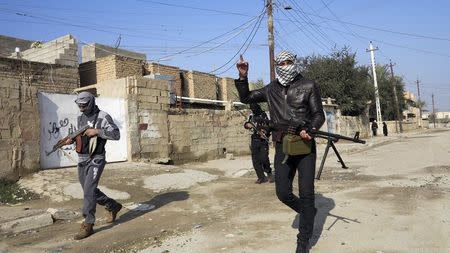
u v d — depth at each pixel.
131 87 13.33
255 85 34.06
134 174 10.62
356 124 37.59
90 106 6.15
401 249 4.75
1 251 5.44
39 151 10.35
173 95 16.73
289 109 4.59
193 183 10.34
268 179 10.45
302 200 4.54
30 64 15.63
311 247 4.91
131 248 5.32
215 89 25.78
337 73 37.06
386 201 7.17
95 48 22.34
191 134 15.70
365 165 13.34
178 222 6.58
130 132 13.09
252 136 10.13
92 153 6.01
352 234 5.36
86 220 5.94
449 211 6.31
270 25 21.58
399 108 61.59
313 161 4.55
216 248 5.08
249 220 6.36
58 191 8.83
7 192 8.93
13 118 9.80
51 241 5.84
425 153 16.78
